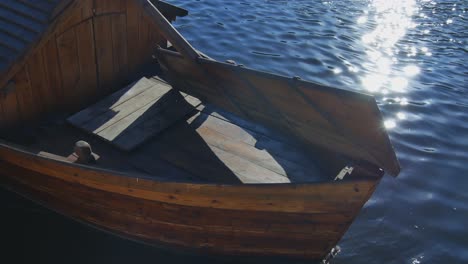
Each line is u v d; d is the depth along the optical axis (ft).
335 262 26.40
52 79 24.88
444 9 67.00
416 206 31.19
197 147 24.91
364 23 60.64
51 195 25.08
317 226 22.13
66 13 22.89
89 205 24.13
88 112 25.90
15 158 23.24
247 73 22.54
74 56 25.43
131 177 21.03
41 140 24.13
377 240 28.27
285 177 23.16
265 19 58.70
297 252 24.31
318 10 63.52
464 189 33.01
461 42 57.26
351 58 50.98
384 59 51.62
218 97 26.32
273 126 25.25
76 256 24.57
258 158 24.44
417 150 36.96
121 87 29.58
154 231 24.11
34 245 24.98
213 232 23.24
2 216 26.40
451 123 40.83
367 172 19.67
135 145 23.93
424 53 53.78
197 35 52.54
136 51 29.60
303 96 21.09
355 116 19.62
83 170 21.56
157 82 29.58
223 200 21.16
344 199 20.35
